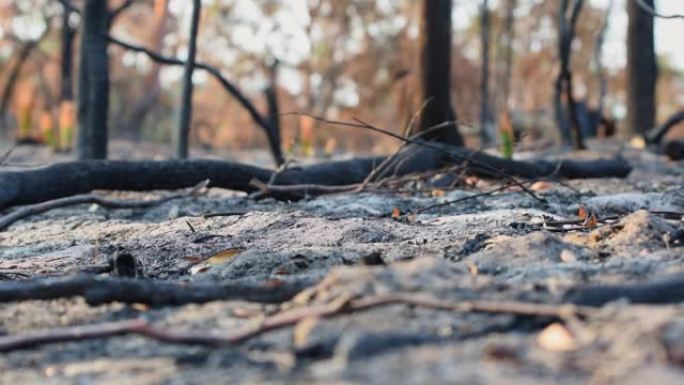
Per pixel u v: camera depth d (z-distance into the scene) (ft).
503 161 27.12
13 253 18.17
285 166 23.97
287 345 8.79
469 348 8.15
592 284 9.87
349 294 9.32
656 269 11.18
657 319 8.10
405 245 14.92
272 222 18.75
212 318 10.14
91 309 11.06
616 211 20.48
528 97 109.91
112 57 116.16
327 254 13.91
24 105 54.75
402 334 8.41
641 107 51.16
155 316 10.53
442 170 23.71
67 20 66.23
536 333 8.63
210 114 118.52
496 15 104.06
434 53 28.89
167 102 121.70
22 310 11.12
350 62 118.93
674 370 7.32
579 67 112.98
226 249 16.19
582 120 59.36
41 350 9.36
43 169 21.15
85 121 31.27
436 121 28.86
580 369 7.47
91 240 19.17
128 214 22.99
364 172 25.55
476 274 11.05
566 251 12.23
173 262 15.78
